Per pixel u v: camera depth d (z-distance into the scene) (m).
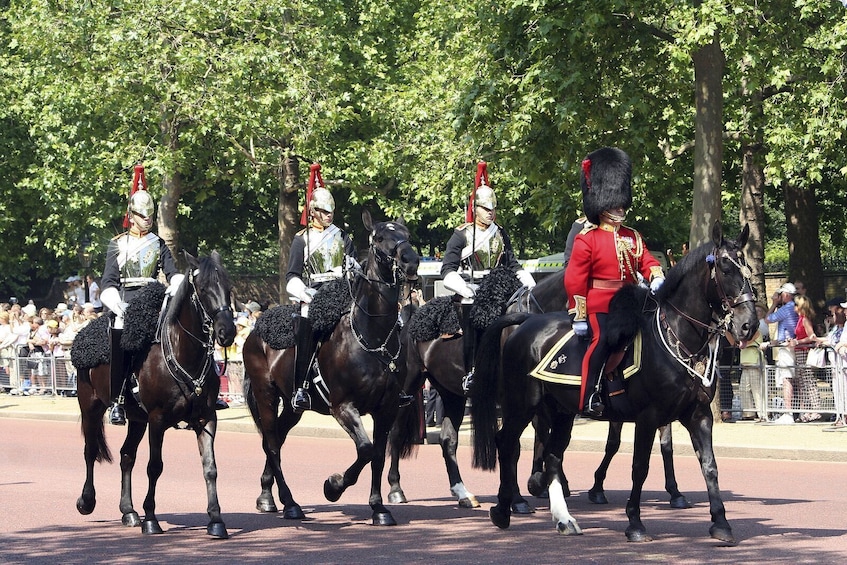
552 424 10.48
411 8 33.84
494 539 9.97
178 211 31.91
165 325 10.80
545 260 32.88
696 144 18.84
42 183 31.39
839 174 23.02
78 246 39.34
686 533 10.10
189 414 10.73
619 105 19.27
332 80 27.50
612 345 9.70
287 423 12.23
